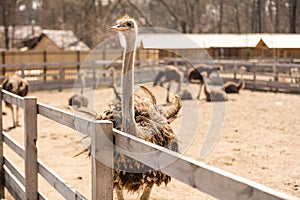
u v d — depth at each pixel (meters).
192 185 2.32
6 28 39.75
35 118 4.68
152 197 5.76
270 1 24.08
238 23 32.28
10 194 5.71
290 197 1.78
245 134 9.98
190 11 41.66
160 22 43.69
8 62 28.39
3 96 5.86
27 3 45.41
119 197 4.34
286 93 18.80
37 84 20.89
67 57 30.56
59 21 42.12
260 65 20.70
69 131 10.59
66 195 3.88
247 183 1.96
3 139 5.96
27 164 4.65
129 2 38.28
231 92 18.78
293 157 7.80
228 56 23.58
